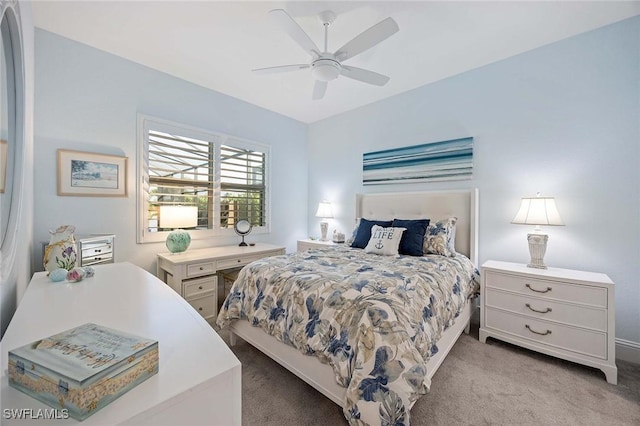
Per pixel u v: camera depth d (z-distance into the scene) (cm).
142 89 269
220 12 197
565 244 229
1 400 54
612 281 196
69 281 140
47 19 204
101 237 214
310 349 146
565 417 145
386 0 184
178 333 85
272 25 211
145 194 271
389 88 324
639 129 202
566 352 192
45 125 217
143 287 132
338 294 149
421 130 319
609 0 186
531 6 191
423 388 114
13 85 122
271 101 362
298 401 157
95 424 50
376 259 231
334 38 225
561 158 232
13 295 125
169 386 60
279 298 173
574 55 226
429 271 193
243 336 203
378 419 112
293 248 430
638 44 202
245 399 159
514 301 214
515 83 255
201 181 319
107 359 57
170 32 220
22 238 148
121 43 235
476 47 241
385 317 128
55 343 64
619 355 204
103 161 244
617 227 209
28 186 172
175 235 272
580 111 224
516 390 166
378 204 344
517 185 255
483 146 275
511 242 258
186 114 303
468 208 278
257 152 380
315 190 441
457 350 215
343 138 402
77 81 232
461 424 140
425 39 229
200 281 263
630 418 145
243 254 297
